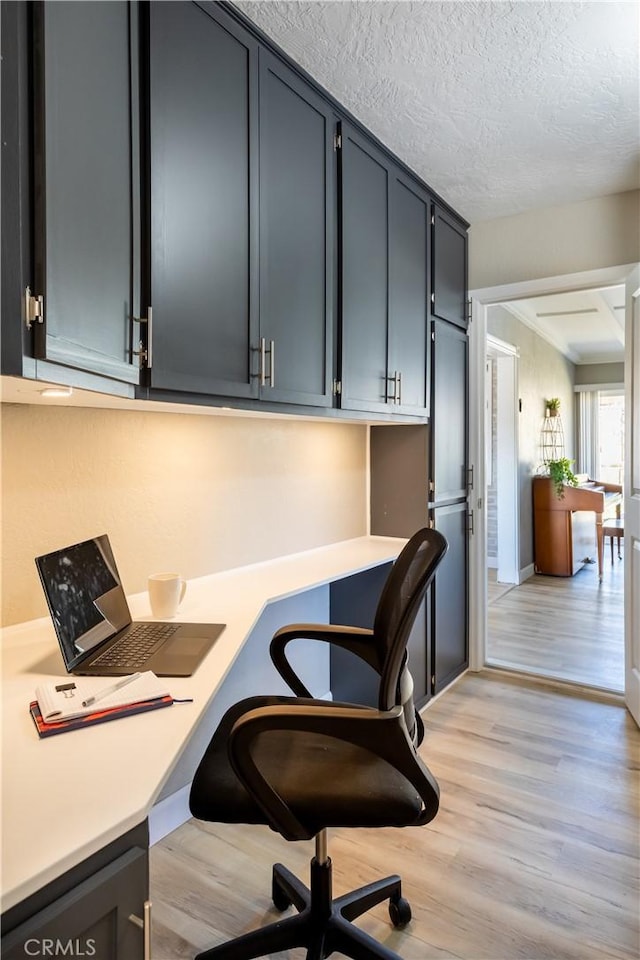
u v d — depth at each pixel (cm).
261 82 164
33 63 90
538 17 162
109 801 74
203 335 143
